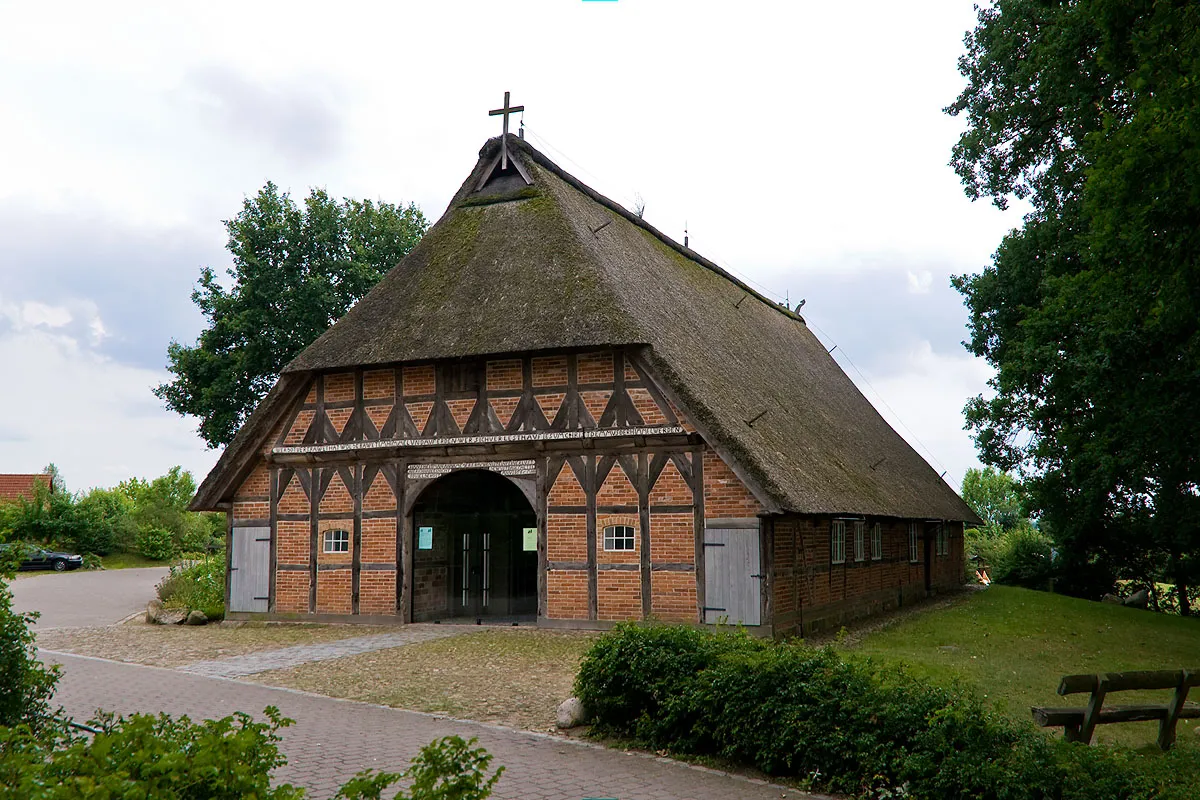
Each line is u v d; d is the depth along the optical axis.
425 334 16.38
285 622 17.36
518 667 12.00
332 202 31.09
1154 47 10.58
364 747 7.95
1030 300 22.83
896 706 6.97
